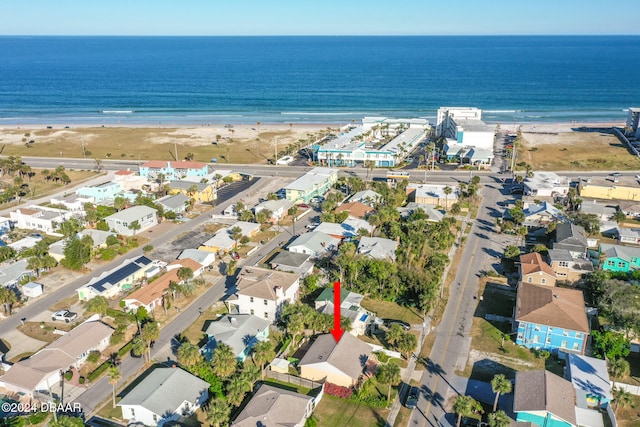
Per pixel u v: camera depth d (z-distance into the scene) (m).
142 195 164.75
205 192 170.00
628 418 73.62
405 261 116.88
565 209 155.88
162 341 92.38
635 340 93.06
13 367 80.81
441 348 90.62
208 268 121.88
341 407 76.06
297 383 81.44
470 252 130.50
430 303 99.62
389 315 101.69
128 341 92.38
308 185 169.75
